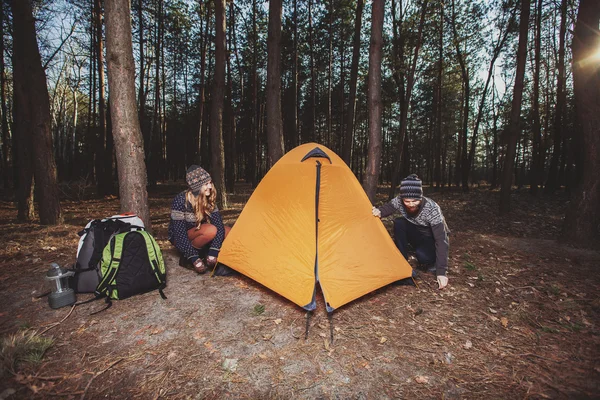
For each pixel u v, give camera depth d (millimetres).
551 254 4852
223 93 8805
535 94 13648
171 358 2240
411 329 2672
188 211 3629
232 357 2268
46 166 6488
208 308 2926
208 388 1974
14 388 1915
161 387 1974
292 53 18406
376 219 3596
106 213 8648
